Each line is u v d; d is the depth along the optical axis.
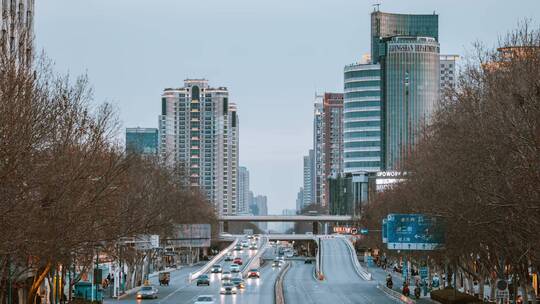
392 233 155.25
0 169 78.75
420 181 176.00
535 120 88.31
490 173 103.25
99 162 108.88
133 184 186.75
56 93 102.25
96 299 157.50
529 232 94.38
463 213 115.81
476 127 112.62
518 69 107.62
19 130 81.31
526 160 88.56
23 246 83.69
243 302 167.38
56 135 96.75
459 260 152.50
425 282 194.50
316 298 184.12
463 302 151.50
